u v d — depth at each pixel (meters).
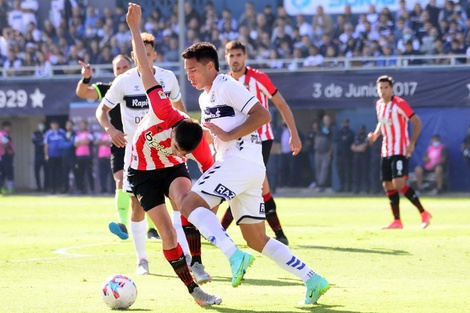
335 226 27.75
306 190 49.59
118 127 21.14
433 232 24.61
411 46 49.25
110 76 49.34
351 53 50.00
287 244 21.00
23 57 54.28
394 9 50.41
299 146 19.84
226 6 54.22
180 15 47.44
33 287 14.80
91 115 49.88
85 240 23.41
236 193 12.29
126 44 53.25
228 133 12.27
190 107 47.81
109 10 54.00
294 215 33.16
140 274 16.50
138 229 16.62
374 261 18.02
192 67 12.61
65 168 50.12
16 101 50.59
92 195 48.69
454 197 44.03
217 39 52.47
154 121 12.75
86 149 49.47
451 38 48.81
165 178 13.16
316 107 47.75
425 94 46.56
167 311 12.07
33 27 54.59
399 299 12.81
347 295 13.35
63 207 38.84
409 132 46.56
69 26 54.41
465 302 12.42
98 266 17.77
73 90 50.03
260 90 20.34
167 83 17.34
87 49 53.72
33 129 55.09
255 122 12.31
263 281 15.44
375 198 44.41
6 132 52.25
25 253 20.17
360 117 48.28
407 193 26.41
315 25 50.97
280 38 51.09
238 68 20.48
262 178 12.56
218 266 17.59
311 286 12.33
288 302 12.73
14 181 55.34
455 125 46.75
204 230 11.81
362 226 27.72
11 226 29.02
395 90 46.97
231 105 12.53
